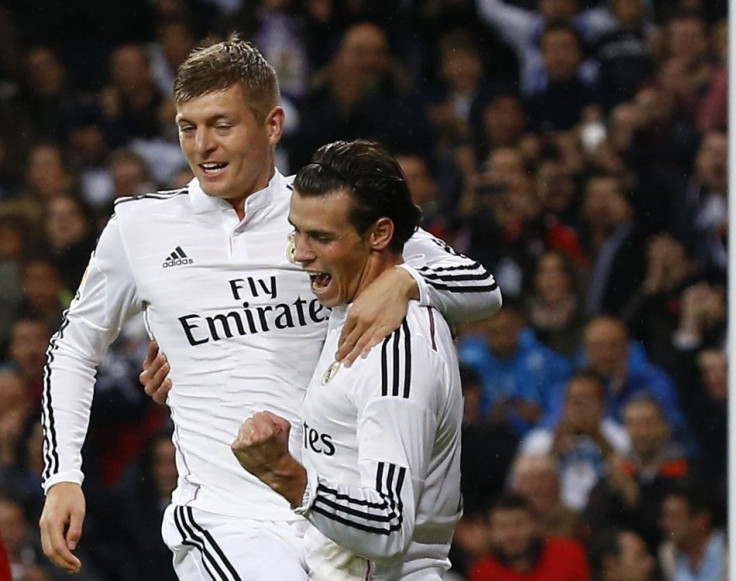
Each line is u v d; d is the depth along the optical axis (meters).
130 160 20.09
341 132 20.12
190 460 8.30
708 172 19.47
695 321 18.36
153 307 8.28
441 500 7.40
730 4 8.85
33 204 19.70
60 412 8.37
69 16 22.20
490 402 17.53
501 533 15.67
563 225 18.94
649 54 20.70
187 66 8.06
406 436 6.92
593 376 17.45
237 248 8.22
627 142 19.84
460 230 18.98
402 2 21.42
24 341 18.16
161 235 8.27
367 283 7.34
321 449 7.32
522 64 21.27
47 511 8.19
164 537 8.40
